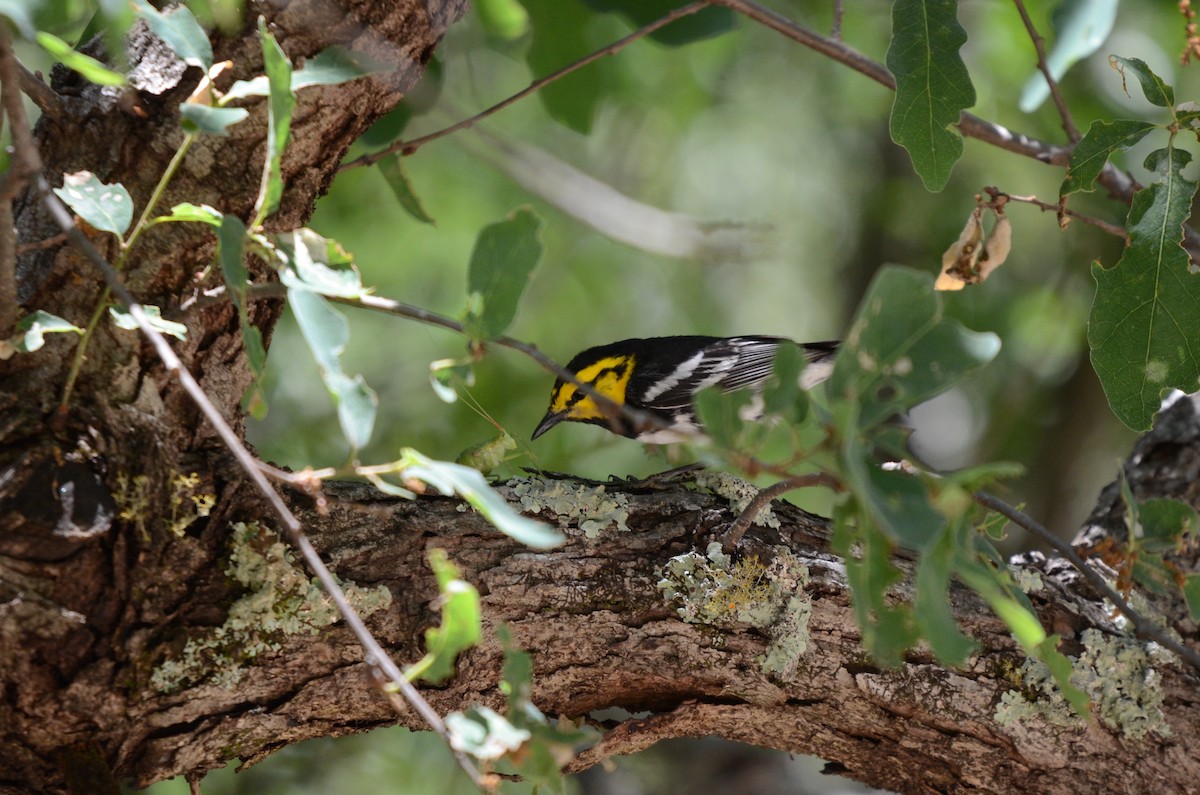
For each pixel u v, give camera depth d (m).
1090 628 7.16
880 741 7.04
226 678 5.92
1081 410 17.42
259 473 4.61
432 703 6.44
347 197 15.49
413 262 15.93
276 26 6.16
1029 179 17.58
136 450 5.68
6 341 5.23
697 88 18.11
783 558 6.82
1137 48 15.06
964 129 8.54
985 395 18.36
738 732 7.16
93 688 5.64
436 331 15.67
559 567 6.63
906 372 4.31
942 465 19.14
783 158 20.28
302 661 6.11
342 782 12.90
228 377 6.20
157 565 5.72
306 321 4.70
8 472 5.36
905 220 18.52
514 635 6.57
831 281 20.38
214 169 6.07
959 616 6.94
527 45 12.60
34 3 4.67
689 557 6.73
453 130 7.84
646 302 18.67
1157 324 6.89
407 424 15.21
